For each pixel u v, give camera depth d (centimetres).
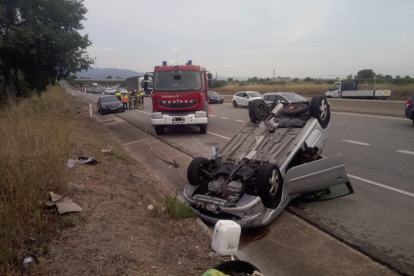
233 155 621
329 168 532
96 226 419
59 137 749
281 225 523
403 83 3253
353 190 617
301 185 538
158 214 508
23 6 1442
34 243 355
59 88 5078
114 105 2684
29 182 455
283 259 432
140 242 402
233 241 282
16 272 304
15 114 973
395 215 523
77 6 1714
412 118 1341
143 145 1243
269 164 511
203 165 584
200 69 1386
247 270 292
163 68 1376
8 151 545
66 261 332
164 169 888
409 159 835
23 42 1418
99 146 1030
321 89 3994
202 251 422
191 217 526
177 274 348
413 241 442
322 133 676
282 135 645
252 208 478
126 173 753
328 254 429
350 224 501
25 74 1853
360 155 899
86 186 573
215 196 530
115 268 332
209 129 1577
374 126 1391
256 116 726
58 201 459
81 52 1844
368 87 3188
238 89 5119
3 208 373
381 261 396
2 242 335
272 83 5188
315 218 530
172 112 1379
